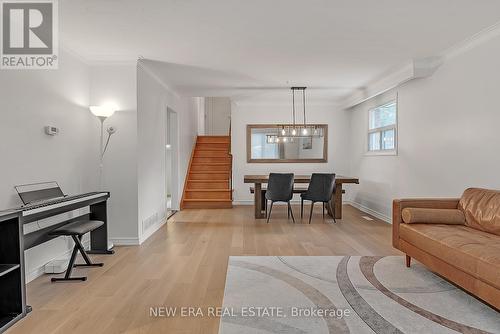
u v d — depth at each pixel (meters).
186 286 2.98
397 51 4.14
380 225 5.60
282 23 3.28
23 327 2.29
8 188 2.92
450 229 3.10
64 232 3.14
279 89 6.39
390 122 6.04
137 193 4.43
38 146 3.34
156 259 3.78
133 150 4.42
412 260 3.68
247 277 3.18
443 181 4.32
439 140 4.41
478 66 3.66
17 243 2.46
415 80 5.00
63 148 3.78
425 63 4.49
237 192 8.16
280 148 8.18
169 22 3.24
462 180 3.95
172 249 4.18
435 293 2.79
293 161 8.20
